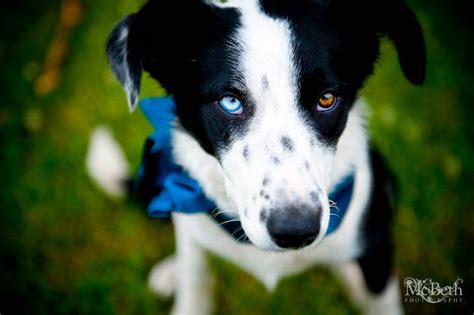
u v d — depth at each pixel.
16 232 0.78
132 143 0.85
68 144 0.85
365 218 0.60
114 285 0.74
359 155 0.58
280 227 0.49
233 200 0.54
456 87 0.87
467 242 0.75
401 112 0.85
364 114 0.59
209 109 0.54
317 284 0.73
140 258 0.75
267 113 0.52
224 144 0.54
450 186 0.78
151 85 0.90
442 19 0.95
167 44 0.57
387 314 0.66
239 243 0.60
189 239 0.65
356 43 0.56
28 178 0.81
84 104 0.90
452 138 0.82
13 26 1.01
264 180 0.51
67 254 0.77
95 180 0.81
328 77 0.53
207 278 0.69
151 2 0.56
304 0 0.55
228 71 0.53
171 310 0.72
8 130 0.86
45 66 0.95
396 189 0.71
